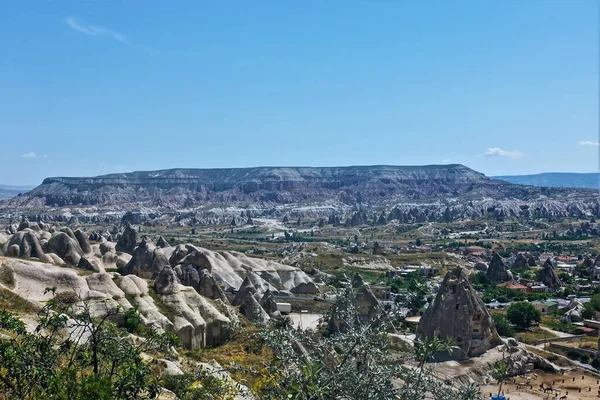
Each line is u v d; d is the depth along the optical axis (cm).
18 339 2825
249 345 5281
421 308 9569
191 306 6512
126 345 2539
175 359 4259
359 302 6988
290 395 1783
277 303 9525
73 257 9156
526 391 6750
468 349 7425
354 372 1791
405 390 1864
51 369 2172
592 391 6856
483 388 6706
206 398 2577
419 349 1934
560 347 8481
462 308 7512
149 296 6388
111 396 1912
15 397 2103
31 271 5781
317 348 1991
